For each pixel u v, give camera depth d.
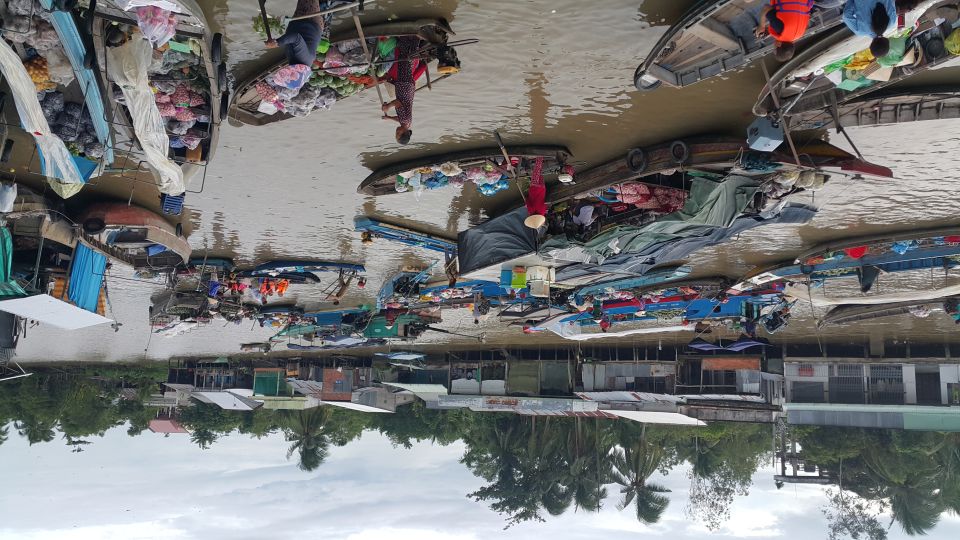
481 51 12.09
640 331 28.84
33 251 17.03
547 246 16.95
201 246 23.14
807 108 11.94
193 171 13.52
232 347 45.94
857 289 22.95
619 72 12.38
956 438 40.31
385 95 13.66
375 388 51.31
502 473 58.03
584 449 53.53
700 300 25.94
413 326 30.97
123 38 10.37
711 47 10.77
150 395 67.94
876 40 8.91
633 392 38.31
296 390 54.78
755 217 15.22
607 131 14.34
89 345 45.44
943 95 11.96
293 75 11.45
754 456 52.31
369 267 25.81
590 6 10.88
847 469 44.81
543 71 12.53
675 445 53.28
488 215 19.50
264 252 23.89
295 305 31.59
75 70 10.23
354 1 10.64
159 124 11.40
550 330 32.06
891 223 18.81
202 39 10.50
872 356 33.00
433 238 21.23
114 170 14.16
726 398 34.97
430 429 61.47
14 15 9.73
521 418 56.12
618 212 16.19
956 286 20.38
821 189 15.34
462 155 15.48
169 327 27.91
